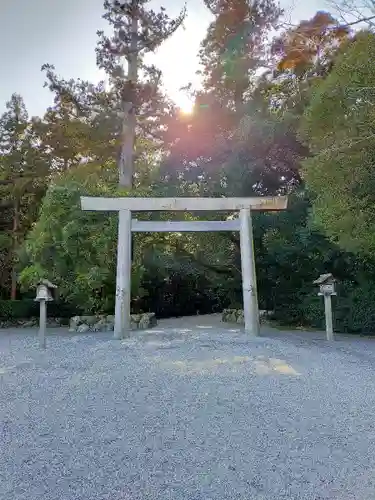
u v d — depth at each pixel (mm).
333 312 9625
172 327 10094
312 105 6430
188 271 14305
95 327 9773
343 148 5789
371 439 2836
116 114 13367
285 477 2291
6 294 14102
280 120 9070
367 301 9070
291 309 11148
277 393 3846
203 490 2145
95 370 4777
